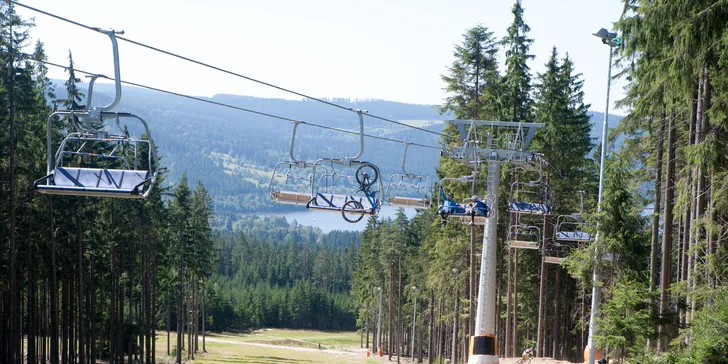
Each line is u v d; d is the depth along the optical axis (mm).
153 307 61500
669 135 26266
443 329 94312
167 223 64438
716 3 18000
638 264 28859
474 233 44562
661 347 25297
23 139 38469
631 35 24047
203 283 87188
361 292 107750
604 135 30406
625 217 28938
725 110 18672
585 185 48906
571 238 37156
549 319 51375
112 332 55781
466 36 43500
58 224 46594
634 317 22844
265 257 193250
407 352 105625
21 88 36219
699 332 17781
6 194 39344
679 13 19781
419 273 77250
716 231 20141
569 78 45906
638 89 25438
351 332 158875
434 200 46062
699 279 21484
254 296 154625
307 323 159375
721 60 17641
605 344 23203
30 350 43125
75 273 54156
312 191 21750
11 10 35906
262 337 135000
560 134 43031
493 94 42656
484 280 28844
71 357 53531
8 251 42156
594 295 29438
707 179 22484
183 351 84500
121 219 53781
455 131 43125
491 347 28375
